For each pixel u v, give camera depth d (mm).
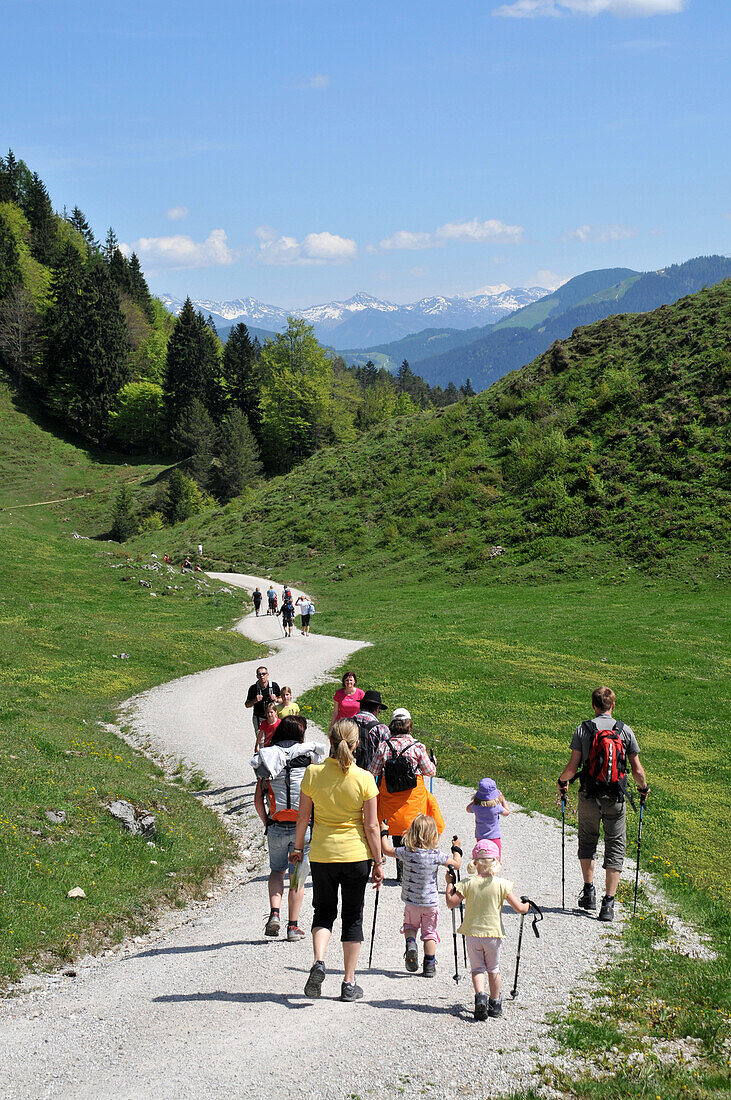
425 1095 5852
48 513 113562
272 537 83812
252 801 16484
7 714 20266
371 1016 7227
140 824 13414
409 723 10445
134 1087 5906
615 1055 6594
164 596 50625
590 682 29828
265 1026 6988
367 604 56000
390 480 86750
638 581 53219
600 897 10953
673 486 62938
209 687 28219
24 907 9797
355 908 7672
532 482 72750
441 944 9570
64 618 38250
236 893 11898
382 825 10438
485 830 9773
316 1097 5789
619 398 76312
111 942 9836
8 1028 7168
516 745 21703
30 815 12430
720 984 8070
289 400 137625
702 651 35156
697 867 13344
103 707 25359
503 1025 7082
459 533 70062
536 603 50344
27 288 160750
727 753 22406
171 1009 7453
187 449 141125
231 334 152250
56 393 145250
